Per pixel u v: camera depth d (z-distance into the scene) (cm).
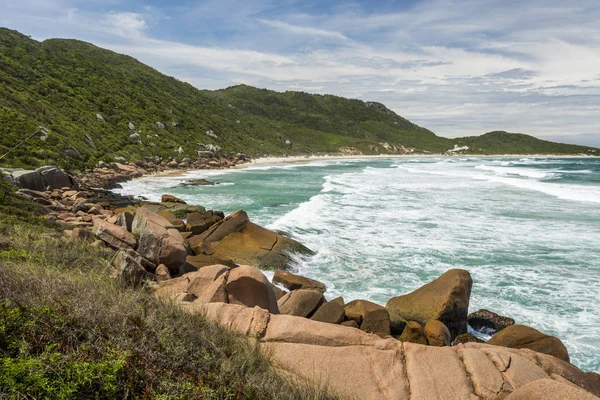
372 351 516
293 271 1340
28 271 505
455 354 518
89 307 408
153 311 473
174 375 379
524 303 1070
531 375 486
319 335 544
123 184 3634
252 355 467
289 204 2636
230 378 405
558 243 1634
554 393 360
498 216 2177
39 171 2403
